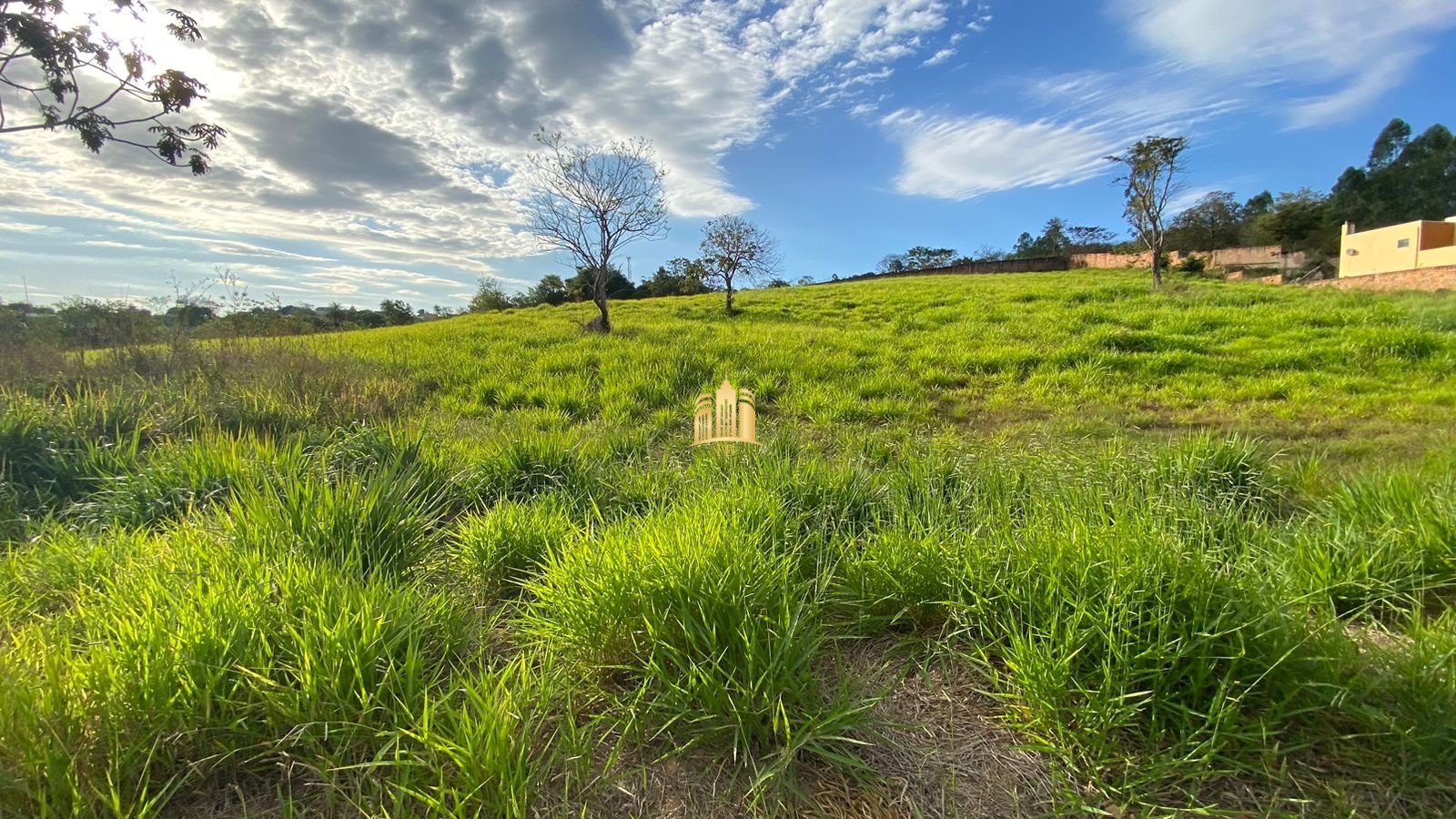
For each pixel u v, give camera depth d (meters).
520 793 1.54
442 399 8.55
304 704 1.73
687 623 1.98
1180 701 1.78
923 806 1.68
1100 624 1.90
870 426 7.10
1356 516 3.05
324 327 19.92
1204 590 1.95
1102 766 1.69
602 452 5.38
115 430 4.93
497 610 2.66
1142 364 9.49
